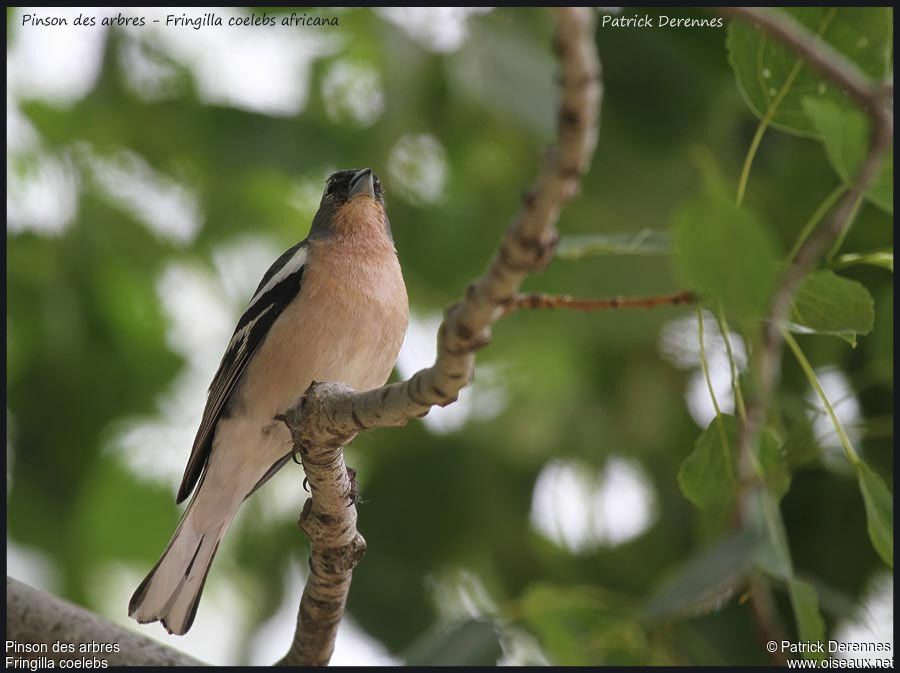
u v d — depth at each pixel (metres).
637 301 5.41
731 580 4.47
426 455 11.55
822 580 9.70
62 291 12.34
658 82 10.31
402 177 12.32
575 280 10.93
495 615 7.75
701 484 6.20
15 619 6.42
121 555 12.52
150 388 12.77
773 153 10.27
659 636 7.77
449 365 5.05
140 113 12.49
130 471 12.65
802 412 8.30
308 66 12.66
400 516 11.31
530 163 12.14
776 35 4.25
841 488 9.80
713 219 3.82
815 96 5.53
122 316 12.96
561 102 3.69
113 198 12.95
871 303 5.56
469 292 4.57
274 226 13.47
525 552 11.37
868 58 5.57
